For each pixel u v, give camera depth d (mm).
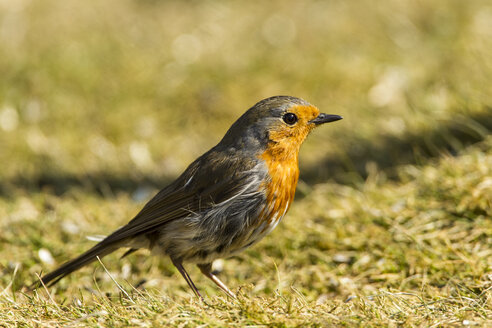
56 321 6102
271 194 7227
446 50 15266
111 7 20016
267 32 17594
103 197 11539
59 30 17766
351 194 9719
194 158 13297
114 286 8117
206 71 15367
